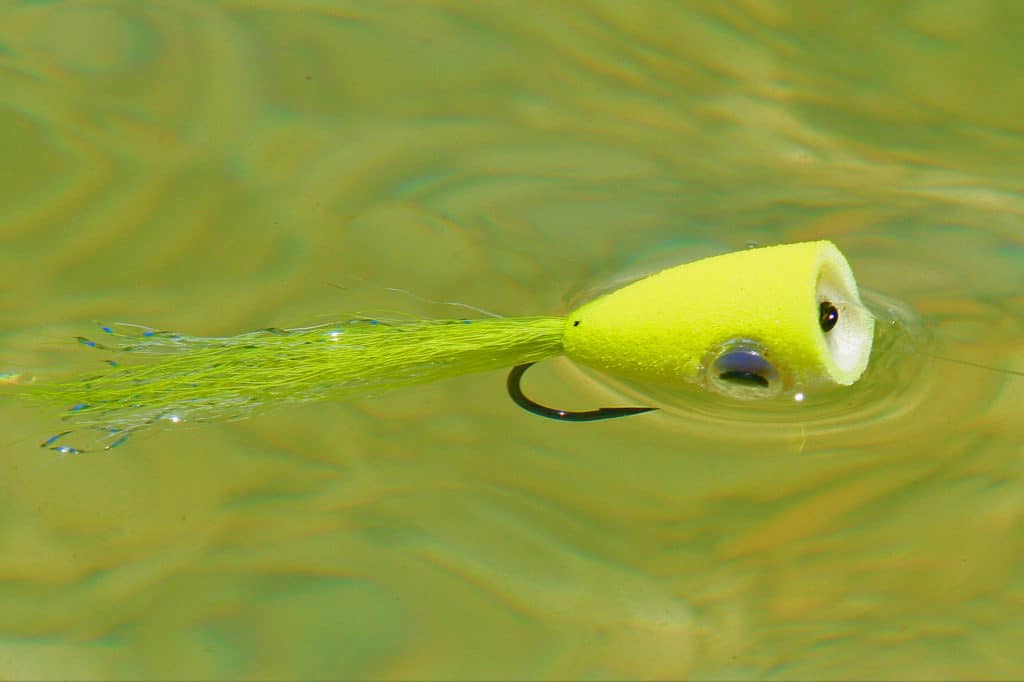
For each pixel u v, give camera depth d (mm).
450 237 404
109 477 374
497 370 383
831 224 408
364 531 370
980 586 366
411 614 364
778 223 407
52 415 379
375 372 375
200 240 403
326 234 404
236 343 380
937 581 366
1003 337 390
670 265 400
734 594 365
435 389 383
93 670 360
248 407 378
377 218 406
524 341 374
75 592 365
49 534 370
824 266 369
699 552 369
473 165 416
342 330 379
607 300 372
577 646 362
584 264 400
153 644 362
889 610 364
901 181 417
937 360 387
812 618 364
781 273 365
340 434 379
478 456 377
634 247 403
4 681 359
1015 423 380
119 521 371
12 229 403
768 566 367
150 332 387
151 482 374
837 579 366
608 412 381
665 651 361
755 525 371
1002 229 407
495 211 408
